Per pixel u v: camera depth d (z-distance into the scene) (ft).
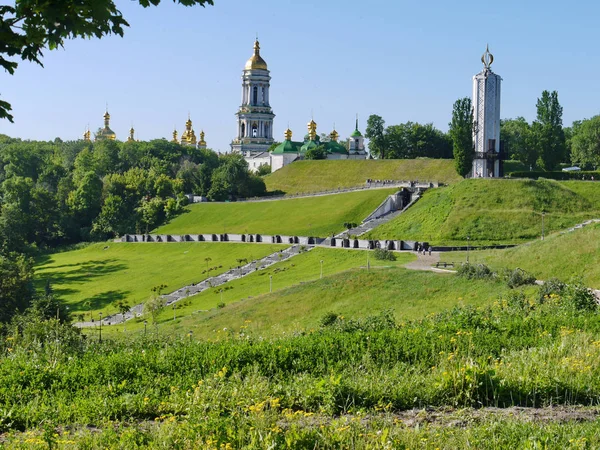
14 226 630.33
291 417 77.66
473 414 82.74
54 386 102.53
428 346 117.08
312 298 293.43
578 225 409.28
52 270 547.90
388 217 552.41
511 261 299.38
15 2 57.77
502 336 125.80
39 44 59.41
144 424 84.23
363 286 291.58
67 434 77.92
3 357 121.90
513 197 491.72
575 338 115.85
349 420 80.43
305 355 113.80
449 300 257.34
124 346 136.05
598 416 80.18
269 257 474.49
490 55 548.72
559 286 207.62
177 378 103.71
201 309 352.08
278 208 646.33
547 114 603.67
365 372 104.68
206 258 510.17
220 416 82.99
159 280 469.57
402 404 88.79
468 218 472.44
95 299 437.17
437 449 68.64
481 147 548.31
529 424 76.28
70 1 57.82
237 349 113.29
